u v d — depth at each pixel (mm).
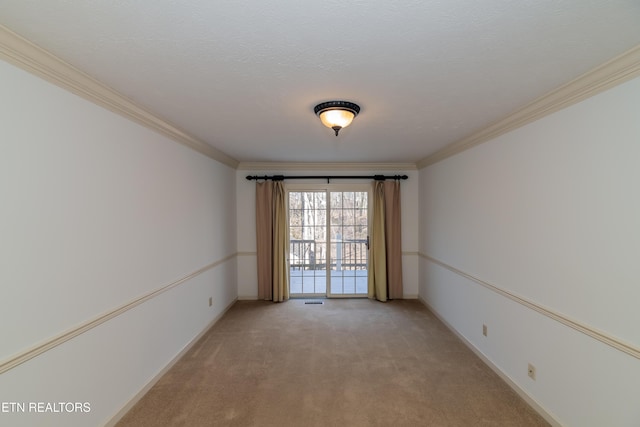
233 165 5047
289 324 4180
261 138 3426
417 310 4750
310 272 5484
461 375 2879
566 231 2070
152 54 1584
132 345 2424
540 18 1281
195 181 3607
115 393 2227
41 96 1662
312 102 2277
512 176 2670
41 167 1665
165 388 2668
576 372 1994
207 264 3973
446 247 4141
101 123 2096
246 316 4504
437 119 2697
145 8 1209
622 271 1688
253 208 5348
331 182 5379
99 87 1968
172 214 3061
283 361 3148
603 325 1803
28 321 1597
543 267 2287
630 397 1660
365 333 3873
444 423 2225
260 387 2680
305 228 5461
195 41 1458
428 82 1931
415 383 2740
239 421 2248
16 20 1293
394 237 5277
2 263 1477
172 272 3057
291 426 2195
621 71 1642
